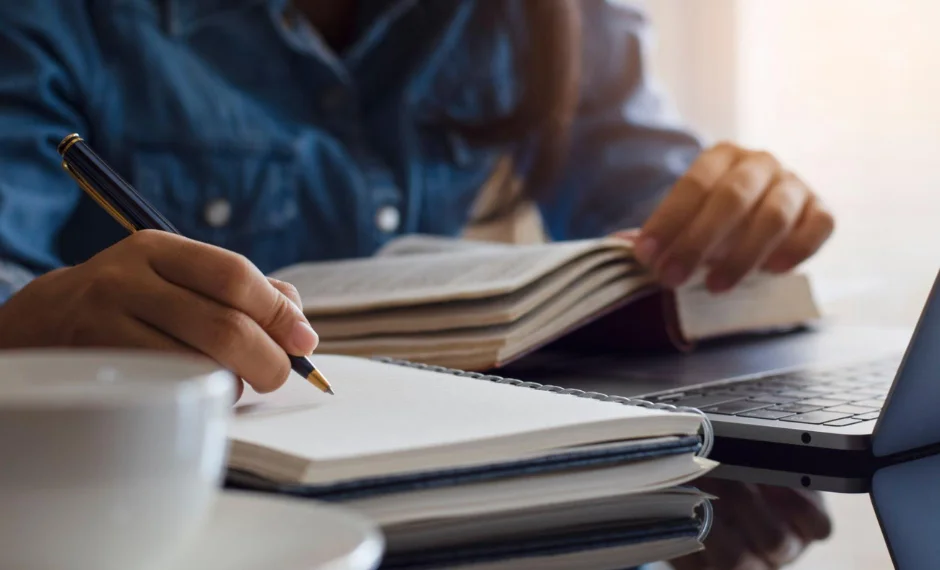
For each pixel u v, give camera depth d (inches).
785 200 33.0
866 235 72.7
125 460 8.8
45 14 46.6
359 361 23.0
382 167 55.8
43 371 10.1
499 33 60.1
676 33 79.5
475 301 25.3
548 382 25.2
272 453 12.8
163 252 18.3
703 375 26.2
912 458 18.6
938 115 70.6
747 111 77.5
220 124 51.3
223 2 53.1
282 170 52.5
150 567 9.2
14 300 19.7
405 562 12.6
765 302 35.0
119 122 49.1
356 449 12.8
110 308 18.0
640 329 31.0
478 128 60.1
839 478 18.1
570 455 14.2
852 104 73.2
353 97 55.6
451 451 13.2
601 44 62.0
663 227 30.2
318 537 9.7
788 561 14.3
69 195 45.3
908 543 15.3
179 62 51.3
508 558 13.2
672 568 13.6
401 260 33.1
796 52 75.3
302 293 31.0
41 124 44.4
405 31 57.7
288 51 53.9
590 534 14.5
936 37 70.1
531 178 60.4
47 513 8.7
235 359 16.7
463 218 60.0
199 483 9.5
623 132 60.2
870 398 22.2
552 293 25.9
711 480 18.3
